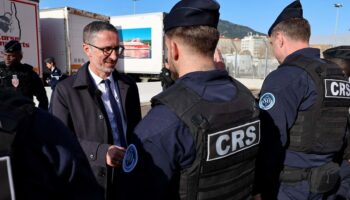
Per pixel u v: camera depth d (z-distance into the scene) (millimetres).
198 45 1163
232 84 1294
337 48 2682
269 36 2043
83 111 2055
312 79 1683
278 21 1914
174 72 1278
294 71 1706
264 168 1690
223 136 1113
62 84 2104
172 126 1051
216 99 1151
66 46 12180
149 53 16109
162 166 1049
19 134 742
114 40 2137
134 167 1090
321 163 1762
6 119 726
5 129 709
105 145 1876
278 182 1799
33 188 773
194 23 1150
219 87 1208
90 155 1870
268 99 1678
